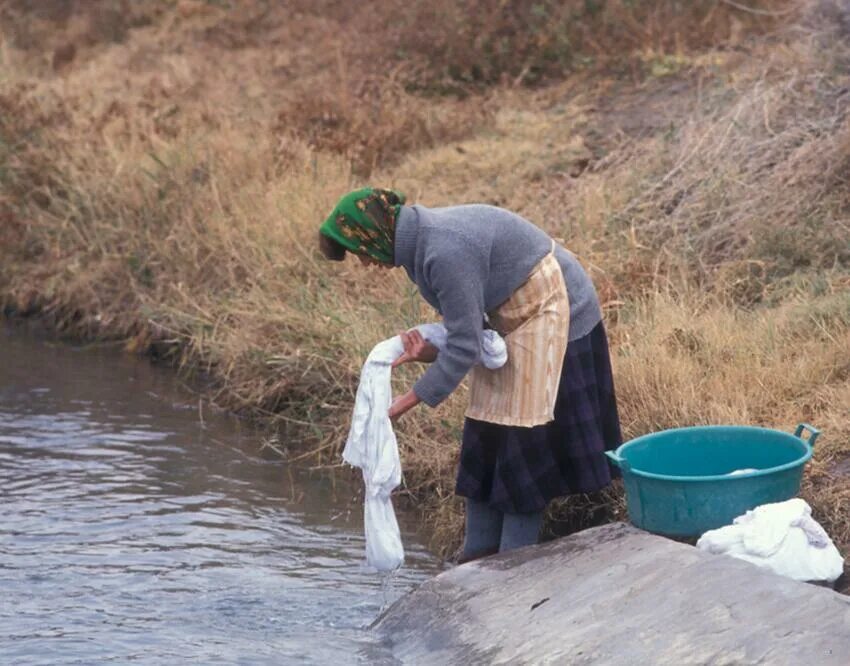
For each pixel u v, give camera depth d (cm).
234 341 1107
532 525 688
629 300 996
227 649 652
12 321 1364
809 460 673
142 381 1166
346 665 629
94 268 1331
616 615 582
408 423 910
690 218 1081
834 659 508
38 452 980
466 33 1574
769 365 847
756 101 1210
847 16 1270
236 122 1455
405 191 1262
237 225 1240
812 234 1027
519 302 657
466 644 616
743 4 1560
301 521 851
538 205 1181
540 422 659
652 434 693
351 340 1009
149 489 904
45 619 694
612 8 1566
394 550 671
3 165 1423
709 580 578
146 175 1328
